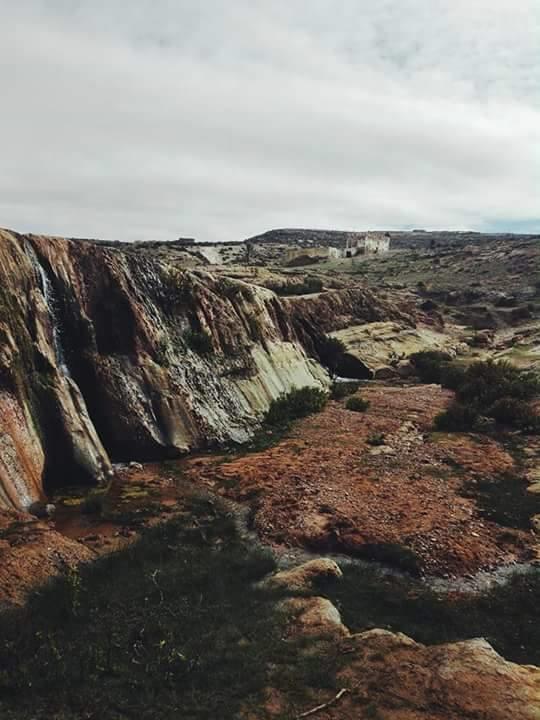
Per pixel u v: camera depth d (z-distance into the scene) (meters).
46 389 18.84
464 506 16.72
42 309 20.27
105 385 21.34
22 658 8.54
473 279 86.50
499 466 20.62
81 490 17.81
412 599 11.82
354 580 12.56
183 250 102.31
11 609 10.16
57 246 22.69
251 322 33.97
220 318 30.19
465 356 50.84
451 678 8.35
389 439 24.53
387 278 94.81
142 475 19.53
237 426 25.16
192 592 11.24
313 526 15.20
